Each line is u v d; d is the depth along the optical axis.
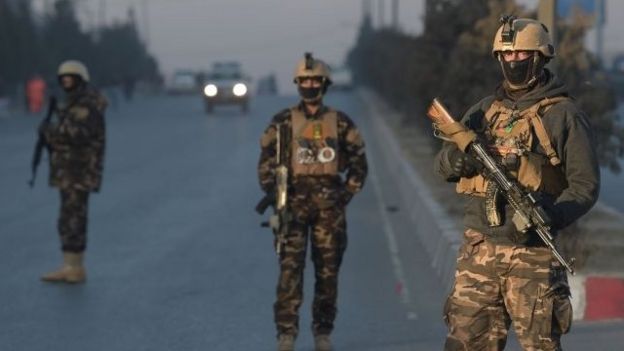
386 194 45.09
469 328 12.91
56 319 22.31
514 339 19.23
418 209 35.25
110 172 54.69
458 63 36.03
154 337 20.67
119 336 20.80
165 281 26.27
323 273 18.86
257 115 111.88
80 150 25.94
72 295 24.70
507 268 12.64
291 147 18.61
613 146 31.92
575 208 12.30
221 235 33.78
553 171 12.66
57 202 42.78
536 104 12.75
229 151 66.88
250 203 41.81
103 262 29.06
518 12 35.53
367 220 37.22
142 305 23.53
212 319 22.08
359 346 19.62
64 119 25.86
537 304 12.57
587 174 12.42
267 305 23.39
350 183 18.80
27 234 34.31
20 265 28.69
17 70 128.75
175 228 35.41
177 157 63.16
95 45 172.12
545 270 12.57
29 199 43.84
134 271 27.66
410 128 72.00
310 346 19.78
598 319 20.97
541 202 12.30
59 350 19.83
